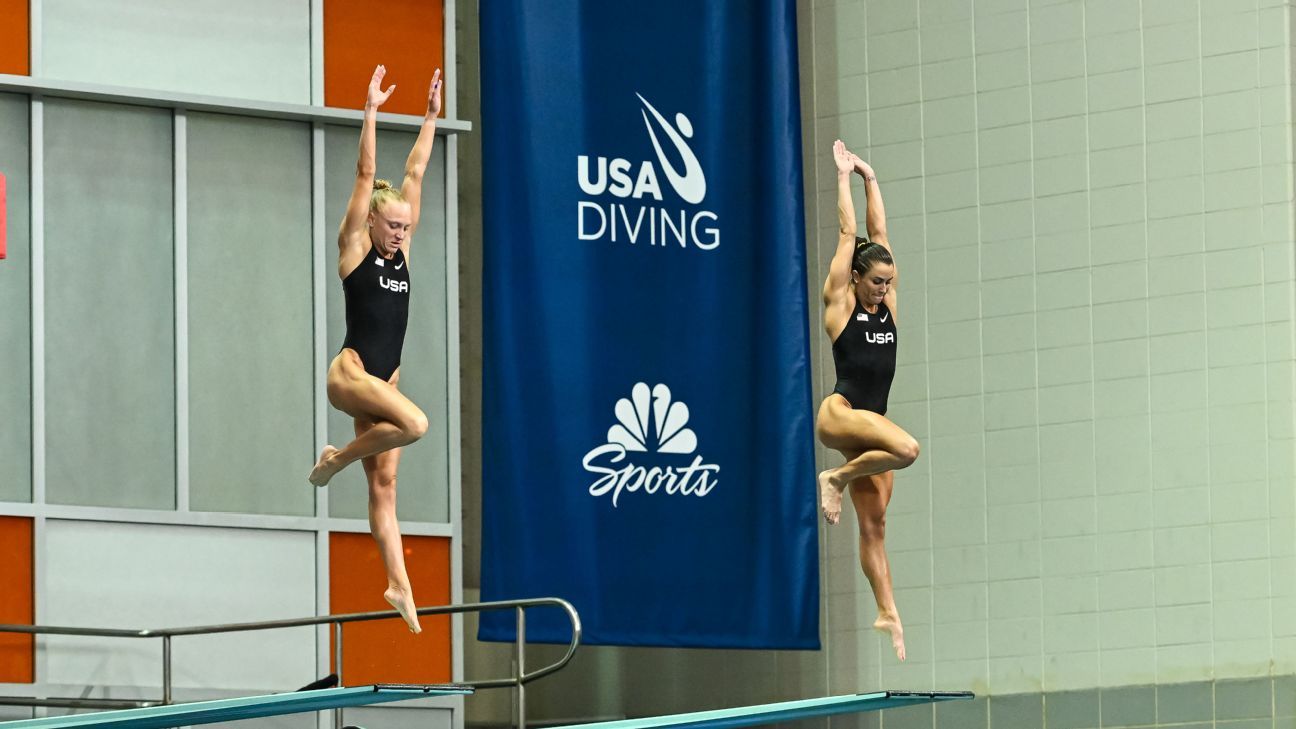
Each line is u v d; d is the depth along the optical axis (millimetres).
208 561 31547
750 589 30156
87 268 31531
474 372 40000
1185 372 31875
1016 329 33438
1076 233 33031
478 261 39875
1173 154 32344
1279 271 31312
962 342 33875
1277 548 30859
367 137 19891
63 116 31625
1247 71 31859
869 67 35219
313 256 32844
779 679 35625
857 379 20453
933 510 33875
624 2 30938
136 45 32219
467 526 39938
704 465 30250
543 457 29516
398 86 33656
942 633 33594
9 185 31109
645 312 30359
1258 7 31859
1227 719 30922
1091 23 33188
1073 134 33219
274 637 31828
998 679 33000
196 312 32062
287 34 33125
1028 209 33500
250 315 32406
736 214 31016
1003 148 33812
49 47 31656
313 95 33094
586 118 30469
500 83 30156
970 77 34219
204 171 32406
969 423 33688
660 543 29875
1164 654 31547
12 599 30219
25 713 30219
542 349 29719
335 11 33438
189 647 31281
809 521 30312
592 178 30328
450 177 33906
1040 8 33656
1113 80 32938
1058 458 32812
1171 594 31609
